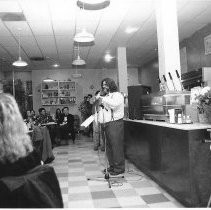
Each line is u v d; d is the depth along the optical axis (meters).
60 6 5.80
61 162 6.57
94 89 14.46
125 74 9.77
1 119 1.35
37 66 13.15
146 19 6.85
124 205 3.54
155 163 4.34
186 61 9.19
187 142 3.16
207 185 3.16
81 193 4.11
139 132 5.22
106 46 9.59
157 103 4.82
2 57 10.78
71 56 11.08
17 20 6.57
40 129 5.68
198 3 6.04
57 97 14.09
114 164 5.01
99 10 6.12
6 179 1.25
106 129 4.98
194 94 3.96
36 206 1.25
